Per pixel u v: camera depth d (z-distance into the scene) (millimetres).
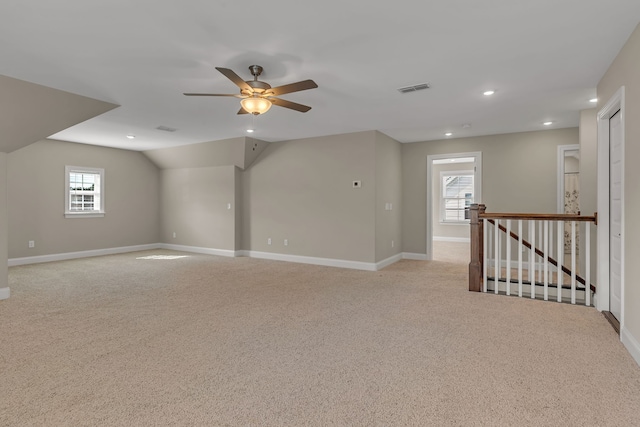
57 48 2730
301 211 6402
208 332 2982
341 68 3125
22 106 3633
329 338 2857
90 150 7078
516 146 5906
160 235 8391
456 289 4445
